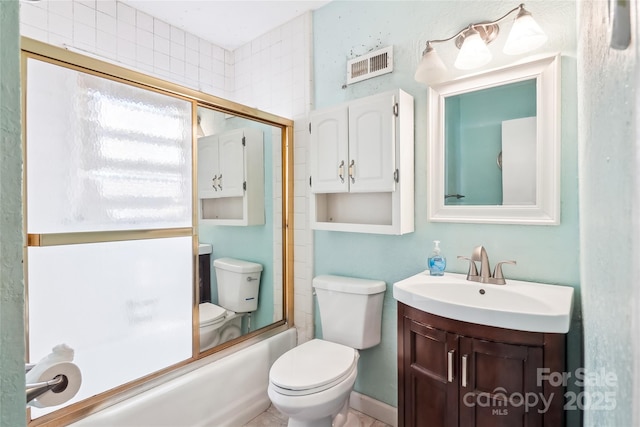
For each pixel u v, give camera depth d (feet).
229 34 7.81
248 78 8.18
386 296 5.99
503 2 4.79
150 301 4.94
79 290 4.20
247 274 7.07
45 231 3.91
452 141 5.23
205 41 8.02
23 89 3.72
